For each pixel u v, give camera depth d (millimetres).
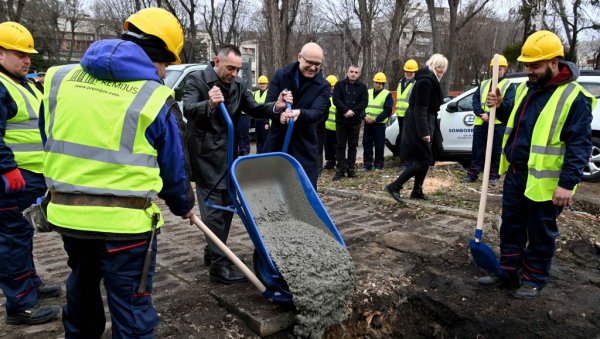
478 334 3156
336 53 36656
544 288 3496
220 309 3133
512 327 3082
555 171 3115
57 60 34156
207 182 3371
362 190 6551
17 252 2896
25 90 3064
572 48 22328
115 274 2105
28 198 3000
